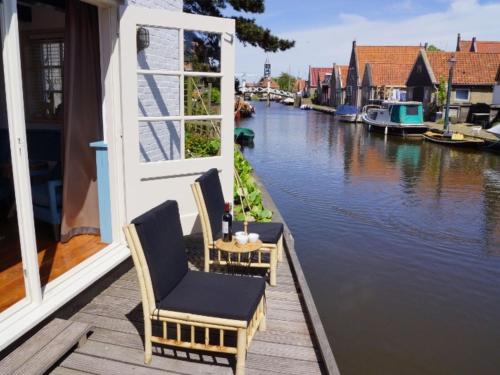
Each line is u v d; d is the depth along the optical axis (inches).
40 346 107.0
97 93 164.1
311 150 810.8
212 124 190.9
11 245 159.5
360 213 411.5
